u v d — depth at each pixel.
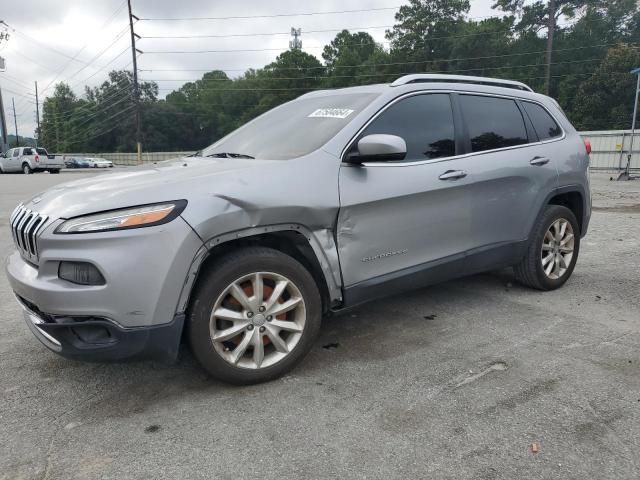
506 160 4.15
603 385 3.02
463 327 3.96
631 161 20.72
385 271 3.47
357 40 78.12
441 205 3.70
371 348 3.58
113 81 94.44
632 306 4.41
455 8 58.31
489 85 4.37
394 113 3.59
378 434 2.54
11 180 21.19
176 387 3.05
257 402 2.86
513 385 3.03
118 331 2.58
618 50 41.50
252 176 2.93
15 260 3.06
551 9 41.81
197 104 91.69
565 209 4.72
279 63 75.06
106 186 2.89
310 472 2.26
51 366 3.35
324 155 3.21
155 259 2.58
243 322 2.92
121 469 2.29
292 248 3.24
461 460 2.34
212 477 2.24
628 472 2.25
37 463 2.34
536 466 2.29
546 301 4.55
